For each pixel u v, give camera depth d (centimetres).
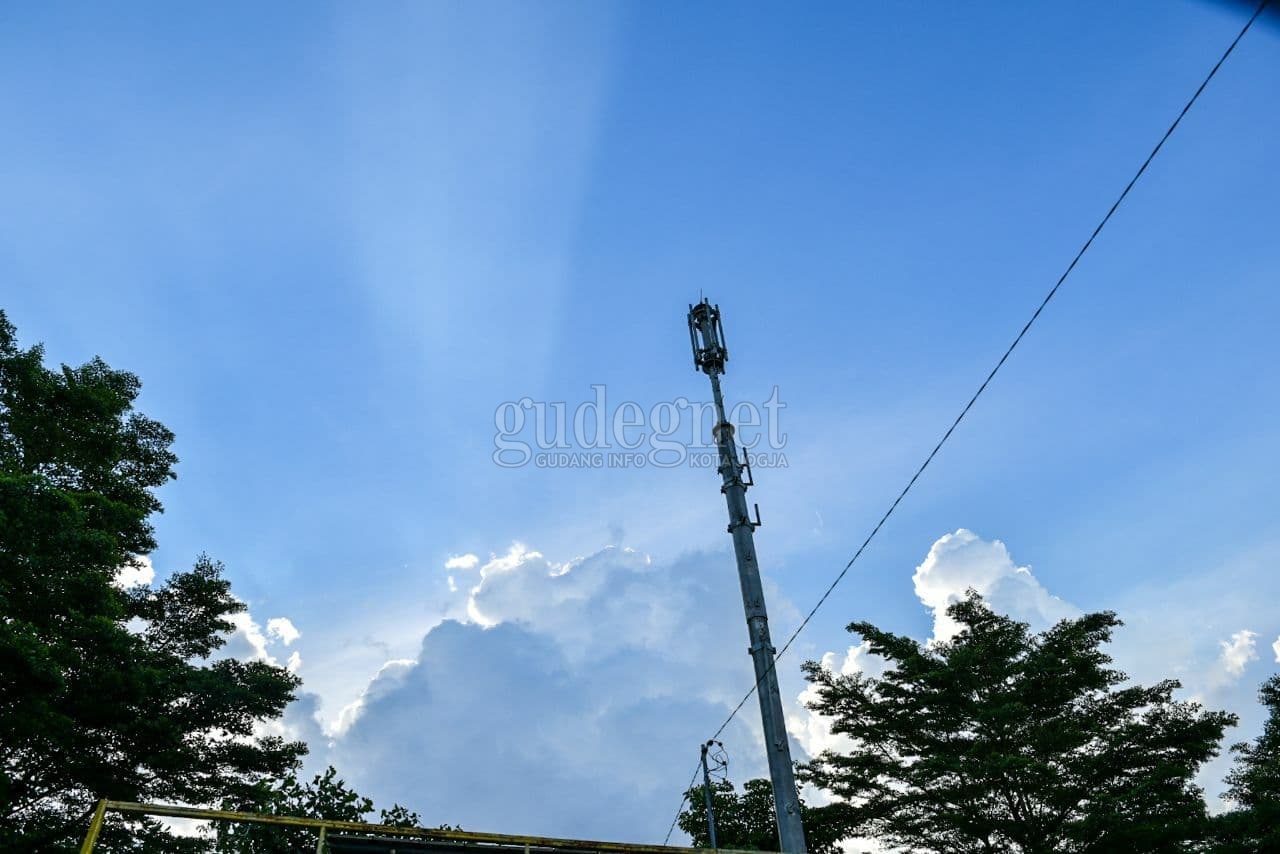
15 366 1973
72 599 1898
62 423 2072
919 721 2238
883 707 2286
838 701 2362
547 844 848
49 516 1694
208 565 2627
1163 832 1853
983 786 2081
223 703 2316
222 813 785
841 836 2262
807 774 2353
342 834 823
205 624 2552
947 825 2125
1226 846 1819
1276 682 2194
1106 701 2239
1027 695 2234
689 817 2900
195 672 2339
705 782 2252
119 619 2156
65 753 1995
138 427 2503
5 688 1703
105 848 1997
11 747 1920
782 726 1173
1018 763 1994
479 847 843
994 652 2328
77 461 2120
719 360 1496
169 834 2083
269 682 2458
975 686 2238
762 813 2880
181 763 2159
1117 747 2077
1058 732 2078
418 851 834
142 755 2106
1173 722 2092
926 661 2342
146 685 2095
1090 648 2325
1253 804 2031
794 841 1091
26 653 1596
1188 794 1956
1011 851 2088
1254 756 2167
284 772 2342
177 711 2284
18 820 1969
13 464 1922
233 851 1515
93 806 2033
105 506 1966
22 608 1838
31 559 1719
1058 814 2058
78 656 1909
